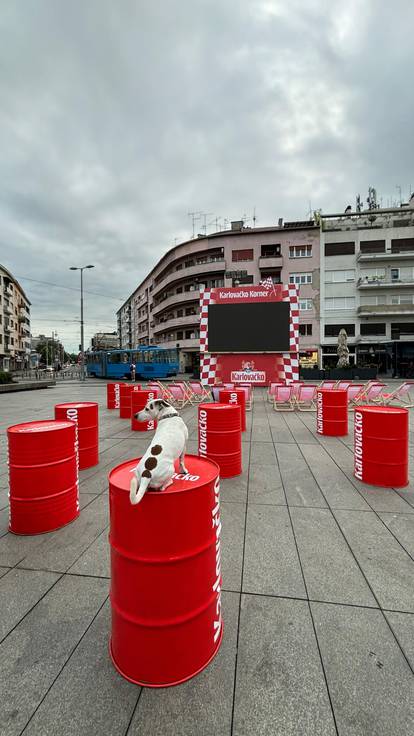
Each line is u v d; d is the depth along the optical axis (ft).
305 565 9.35
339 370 92.58
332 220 134.00
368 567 9.23
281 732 5.10
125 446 22.12
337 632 7.02
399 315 122.31
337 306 126.93
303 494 14.17
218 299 47.98
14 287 210.59
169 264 163.43
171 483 6.63
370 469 15.19
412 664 6.26
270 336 46.70
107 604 7.93
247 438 23.84
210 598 6.39
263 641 6.81
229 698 5.66
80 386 79.82
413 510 12.67
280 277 130.11
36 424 12.69
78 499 13.23
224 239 135.44
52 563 9.59
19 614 7.62
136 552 6.00
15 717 5.39
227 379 47.93
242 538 10.77
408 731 5.10
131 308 285.84
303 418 31.71
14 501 11.35
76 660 6.44
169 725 5.22
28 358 270.46
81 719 5.34
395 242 124.67
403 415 14.90
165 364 100.68
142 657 5.93
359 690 5.76
